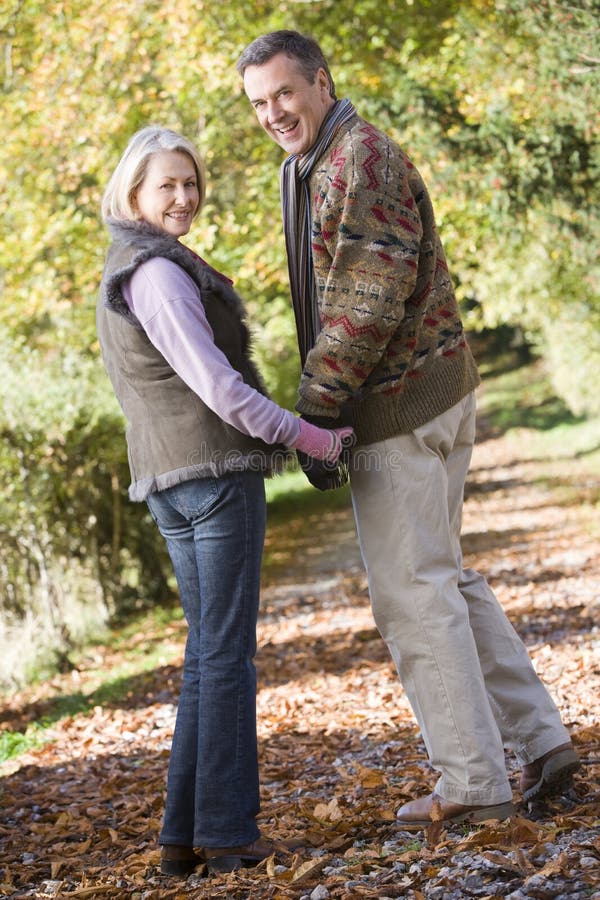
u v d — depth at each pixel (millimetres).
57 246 14820
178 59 13438
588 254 11148
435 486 3295
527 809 3445
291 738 5797
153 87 14336
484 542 15461
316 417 3164
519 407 36688
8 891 3594
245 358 3402
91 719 7965
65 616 12164
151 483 3279
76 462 12430
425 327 3320
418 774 4238
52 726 7883
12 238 13906
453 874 2883
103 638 12266
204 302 3244
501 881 2811
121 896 3266
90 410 12023
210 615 3277
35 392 11281
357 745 5297
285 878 3098
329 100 3330
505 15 10148
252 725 3320
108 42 13070
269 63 3225
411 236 3121
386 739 5266
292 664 8703
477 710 3236
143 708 8086
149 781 5160
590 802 3432
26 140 13758
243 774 3289
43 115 13234
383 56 15641
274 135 3314
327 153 3230
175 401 3221
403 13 15031
